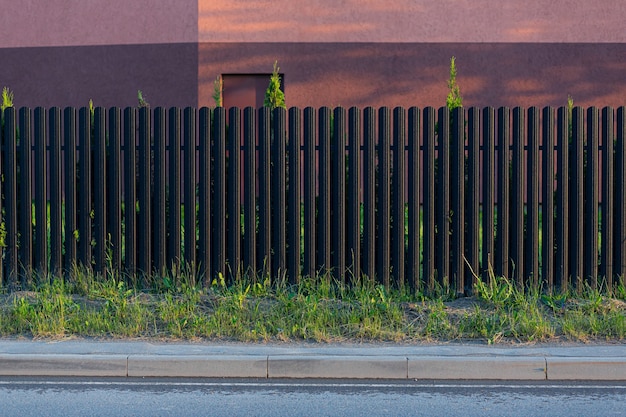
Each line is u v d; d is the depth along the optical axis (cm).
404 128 1088
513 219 1084
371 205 1091
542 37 1638
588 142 1083
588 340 902
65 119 1110
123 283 1089
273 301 1044
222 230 1101
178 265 1108
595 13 1638
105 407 706
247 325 948
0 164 1114
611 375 802
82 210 1110
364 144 1091
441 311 980
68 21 1656
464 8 1638
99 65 1653
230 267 1102
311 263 1098
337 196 1093
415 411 696
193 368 810
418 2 1634
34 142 1113
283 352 840
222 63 1630
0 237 1108
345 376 806
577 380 802
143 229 1106
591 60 1638
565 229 1084
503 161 1085
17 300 1027
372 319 959
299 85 1633
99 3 1650
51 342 881
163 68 1638
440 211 1088
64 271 1121
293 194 1097
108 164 1120
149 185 1105
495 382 793
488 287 1073
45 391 755
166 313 959
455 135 1084
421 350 852
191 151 1107
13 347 859
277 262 1100
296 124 1095
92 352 839
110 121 1110
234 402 721
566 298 1056
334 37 1633
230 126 1102
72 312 980
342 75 1633
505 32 1638
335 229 1093
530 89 1636
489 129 1080
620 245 1084
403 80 1633
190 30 1630
